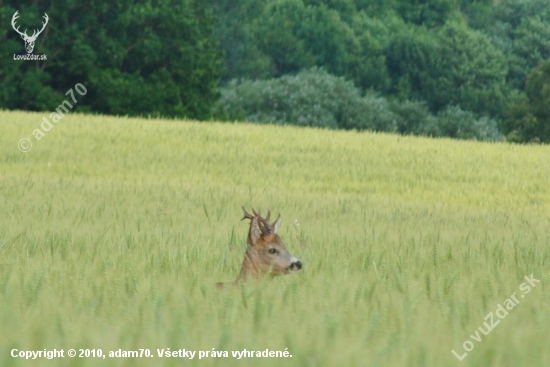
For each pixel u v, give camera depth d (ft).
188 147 278.26
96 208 130.72
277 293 63.00
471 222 134.10
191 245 89.15
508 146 336.70
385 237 104.53
